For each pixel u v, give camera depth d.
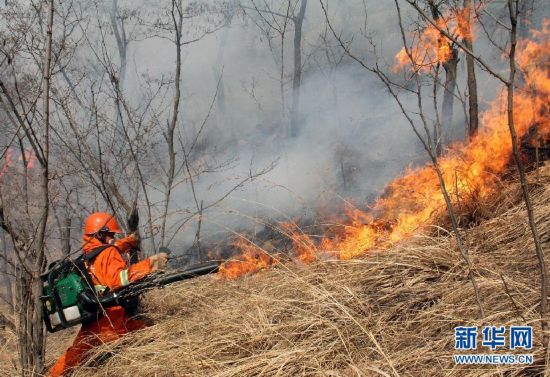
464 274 3.40
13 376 3.80
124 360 3.66
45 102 3.42
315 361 2.94
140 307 4.43
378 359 2.89
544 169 4.51
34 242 3.73
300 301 3.53
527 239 3.64
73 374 3.76
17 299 3.69
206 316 3.92
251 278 4.52
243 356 3.28
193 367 3.26
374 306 3.37
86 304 3.83
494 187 4.59
